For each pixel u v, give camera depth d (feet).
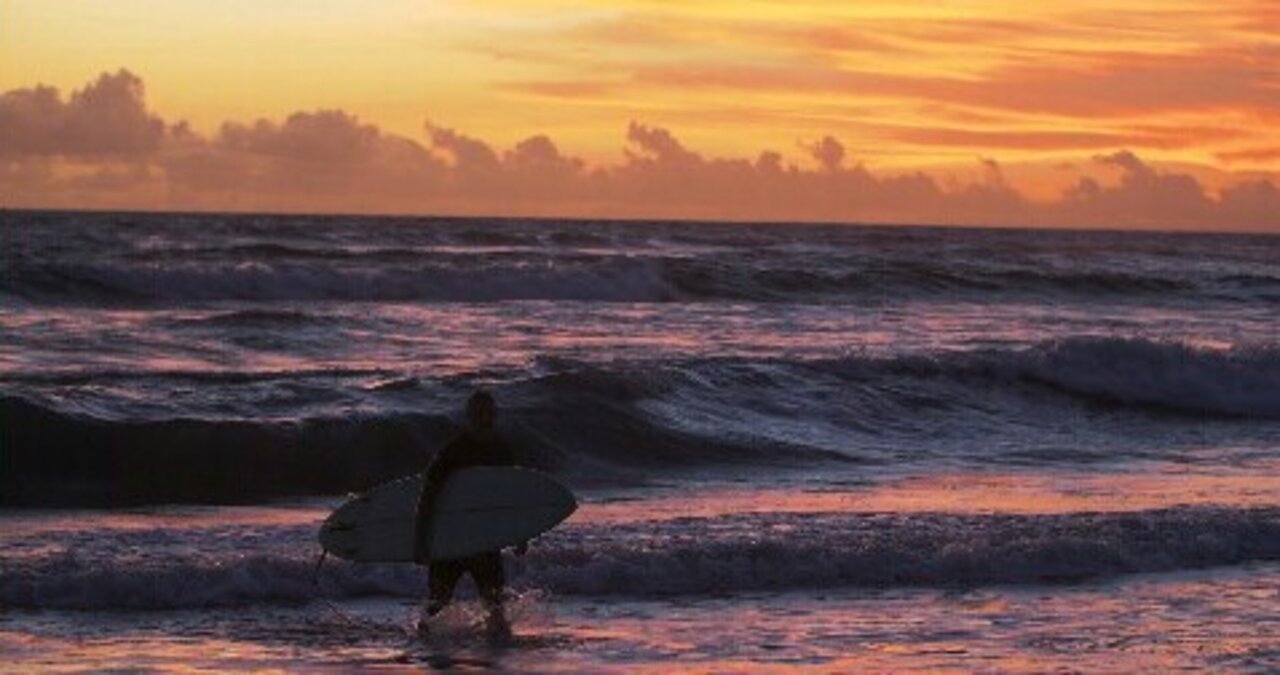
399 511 105.19
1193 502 152.76
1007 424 224.33
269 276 367.04
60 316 308.60
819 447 196.13
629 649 96.43
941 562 118.32
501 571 102.32
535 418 189.67
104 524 140.26
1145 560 122.31
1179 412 242.37
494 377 209.46
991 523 129.90
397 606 107.24
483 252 524.11
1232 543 127.24
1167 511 136.67
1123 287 457.27
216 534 124.47
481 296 383.86
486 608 100.78
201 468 169.58
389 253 475.31
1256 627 103.96
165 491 164.76
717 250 628.28
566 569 112.78
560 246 630.33
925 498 155.22
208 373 214.48
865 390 224.94
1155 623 104.73
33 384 203.51
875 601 110.32
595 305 369.30
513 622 102.83
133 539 122.62
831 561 116.98
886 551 118.83
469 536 100.94
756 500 154.51
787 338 307.37
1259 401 248.32
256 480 169.89
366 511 105.50
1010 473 177.58
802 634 100.63
